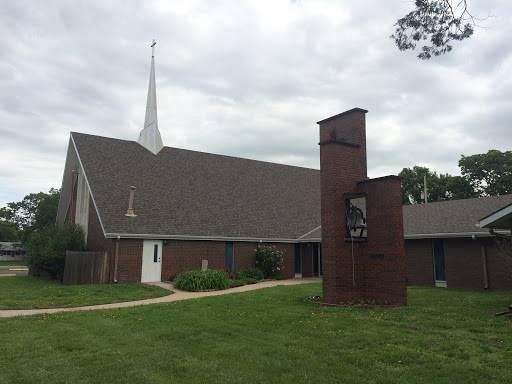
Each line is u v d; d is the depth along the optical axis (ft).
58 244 69.46
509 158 130.11
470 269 57.77
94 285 57.88
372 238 40.47
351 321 30.53
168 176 79.82
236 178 90.48
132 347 24.94
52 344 25.63
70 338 27.20
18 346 25.08
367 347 23.63
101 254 61.67
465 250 58.80
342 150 41.65
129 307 40.14
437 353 22.22
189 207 74.54
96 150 76.38
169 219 69.10
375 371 19.72
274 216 84.74
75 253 60.95
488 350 22.38
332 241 39.96
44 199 199.41
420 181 157.07
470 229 57.36
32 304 43.09
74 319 33.88
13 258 256.32
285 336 26.86
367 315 32.91
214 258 71.97
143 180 75.10
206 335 27.68
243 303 40.75
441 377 18.71
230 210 79.61
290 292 49.55
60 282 67.10
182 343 25.81
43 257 68.85
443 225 62.59
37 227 195.83
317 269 82.38
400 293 37.88
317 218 90.68
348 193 40.98
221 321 32.09
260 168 98.84
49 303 43.70
